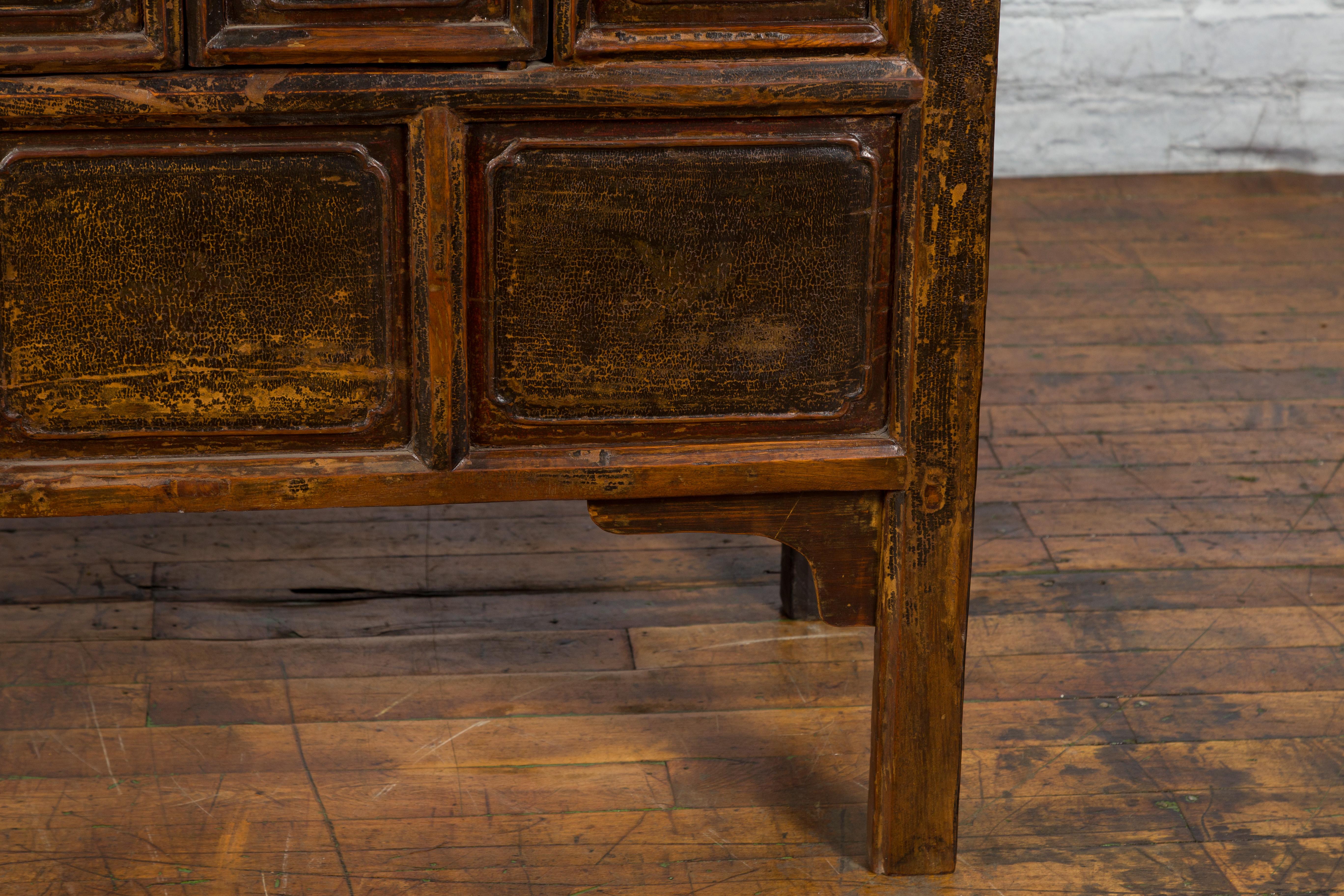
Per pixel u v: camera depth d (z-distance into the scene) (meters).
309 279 1.33
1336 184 4.29
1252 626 2.17
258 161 1.29
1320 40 4.24
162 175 1.29
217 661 2.03
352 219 1.32
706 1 1.29
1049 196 4.20
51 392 1.34
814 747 1.86
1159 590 2.27
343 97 1.27
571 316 1.37
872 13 1.31
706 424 1.42
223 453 1.38
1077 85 4.29
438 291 1.34
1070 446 2.79
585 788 1.76
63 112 1.24
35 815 1.67
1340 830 1.70
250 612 2.16
